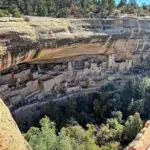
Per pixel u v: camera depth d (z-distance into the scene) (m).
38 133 27.78
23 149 7.54
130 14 59.28
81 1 59.03
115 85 48.09
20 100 37.59
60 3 55.69
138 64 54.47
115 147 32.31
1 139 7.01
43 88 40.06
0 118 7.51
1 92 35.56
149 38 52.09
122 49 49.38
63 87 42.84
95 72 47.34
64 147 24.83
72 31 39.22
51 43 35.84
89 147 29.89
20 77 38.59
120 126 36.88
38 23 34.94
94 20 43.00
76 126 33.81
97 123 39.16
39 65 41.97
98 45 44.28
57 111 37.91
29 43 32.69
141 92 46.06
